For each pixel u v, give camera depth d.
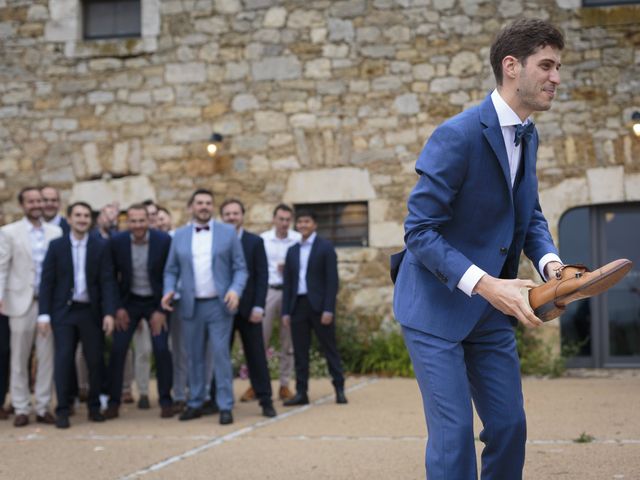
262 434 5.05
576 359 8.55
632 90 8.26
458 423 2.31
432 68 8.66
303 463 4.14
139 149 9.19
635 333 8.45
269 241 7.43
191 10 9.11
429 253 2.32
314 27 8.90
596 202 8.29
